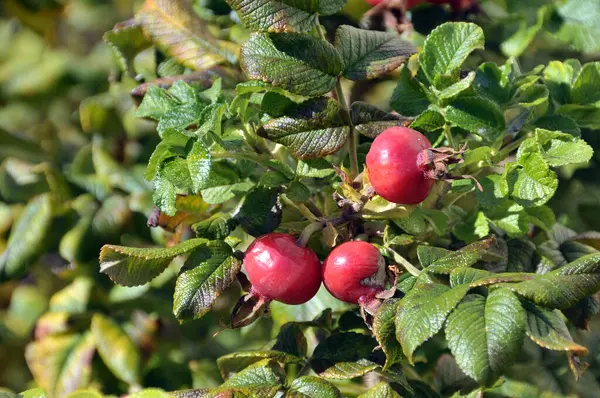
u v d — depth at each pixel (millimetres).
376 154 661
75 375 831
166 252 670
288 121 683
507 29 832
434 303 638
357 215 684
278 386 679
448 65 712
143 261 683
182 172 670
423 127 712
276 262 665
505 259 716
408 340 634
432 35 712
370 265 660
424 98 724
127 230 845
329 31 826
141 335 838
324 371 687
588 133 822
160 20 794
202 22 796
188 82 771
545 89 731
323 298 764
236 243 693
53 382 831
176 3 794
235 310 677
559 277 645
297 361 699
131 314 845
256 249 669
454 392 744
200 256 680
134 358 832
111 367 830
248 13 666
